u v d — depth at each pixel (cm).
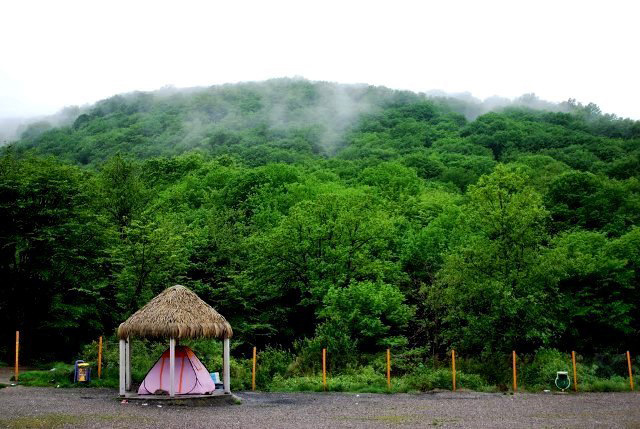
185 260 3991
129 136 16775
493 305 3425
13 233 3600
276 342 4444
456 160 11025
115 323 3984
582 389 2895
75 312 3622
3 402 1991
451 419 1867
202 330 2195
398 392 2708
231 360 2984
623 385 2962
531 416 1970
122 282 3512
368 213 4606
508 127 14250
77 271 3797
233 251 4509
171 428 1586
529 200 3575
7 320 3712
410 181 7950
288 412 1972
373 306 3572
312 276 4219
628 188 6575
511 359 3341
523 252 3516
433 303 3866
